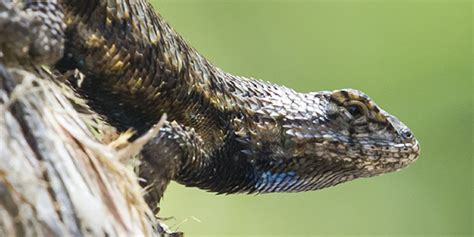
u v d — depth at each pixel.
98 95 0.75
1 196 0.72
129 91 0.75
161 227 0.75
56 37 0.73
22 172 0.72
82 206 0.73
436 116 1.00
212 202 0.90
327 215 0.92
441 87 1.01
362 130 0.78
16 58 0.73
